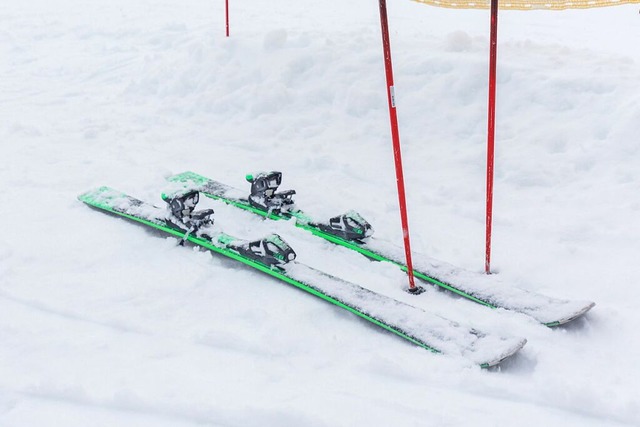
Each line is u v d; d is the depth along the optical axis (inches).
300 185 195.8
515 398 110.4
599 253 159.5
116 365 116.2
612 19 439.5
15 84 292.8
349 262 156.7
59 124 243.4
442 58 246.5
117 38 364.2
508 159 203.3
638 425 104.2
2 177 196.4
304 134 232.1
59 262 151.5
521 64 239.3
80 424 103.0
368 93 242.4
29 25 396.5
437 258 159.2
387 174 203.8
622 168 191.3
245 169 207.5
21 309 132.8
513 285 148.3
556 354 123.0
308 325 130.8
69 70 312.0
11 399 107.5
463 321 133.2
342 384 112.7
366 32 305.6
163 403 105.9
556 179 193.5
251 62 273.7
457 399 109.8
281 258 143.4
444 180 198.5
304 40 280.4
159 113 257.1
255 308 134.6
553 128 211.3
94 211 178.2
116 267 150.5
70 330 126.3
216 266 152.4
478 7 183.2
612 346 127.0
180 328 128.3
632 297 142.3
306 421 101.7
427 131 225.9
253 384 111.5
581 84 221.5
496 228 173.0
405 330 126.0
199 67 277.9
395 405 107.1
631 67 235.5
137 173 201.6
